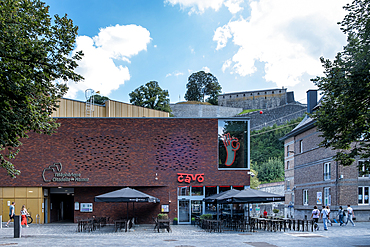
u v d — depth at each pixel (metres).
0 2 11.60
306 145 37.69
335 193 29.91
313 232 20.22
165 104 69.69
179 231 21.45
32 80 13.10
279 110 86.06
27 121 12.98
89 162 27.52
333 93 16.41
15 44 11.64
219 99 104.81
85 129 27.78
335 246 13.77
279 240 15.98
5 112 11.80
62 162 27.47
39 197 27.17
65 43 13.24
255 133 87.81
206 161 27.83
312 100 39.03
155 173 27.59
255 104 99.75
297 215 39.47
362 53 14.71
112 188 27.92
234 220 23.17
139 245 14.29
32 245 14.46
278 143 83.69
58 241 16.11
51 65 12.83
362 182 29.55
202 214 26.53
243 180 27.70
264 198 20.03
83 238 17.62
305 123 38.03
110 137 27.80
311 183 35.69
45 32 13.02
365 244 14.41
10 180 27.22
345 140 15.48
